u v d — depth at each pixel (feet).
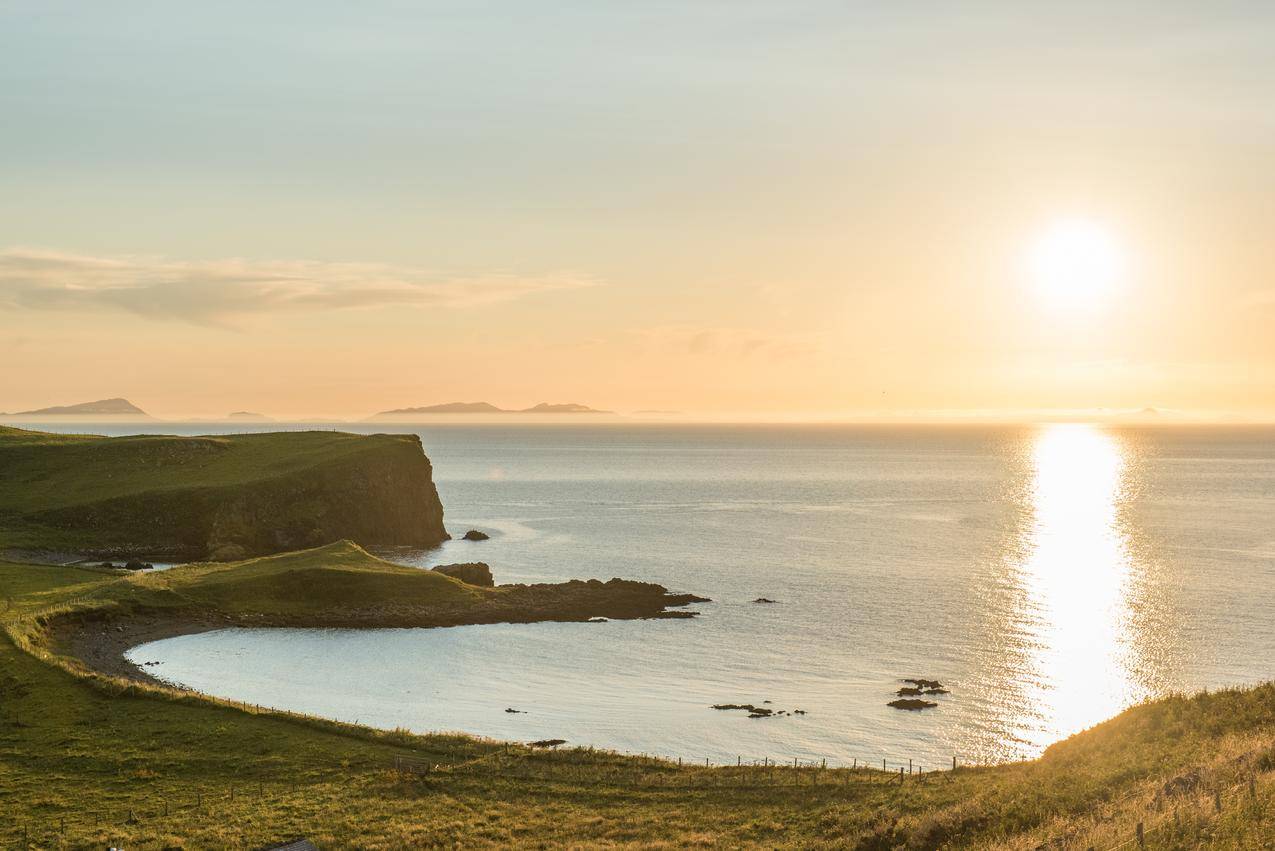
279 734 193.36
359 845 138.82
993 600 370.32
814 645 304.30
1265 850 78.79
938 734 223.10
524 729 225.15
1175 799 101.65
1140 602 363.97
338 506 516.73
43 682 221.46
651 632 320.91
